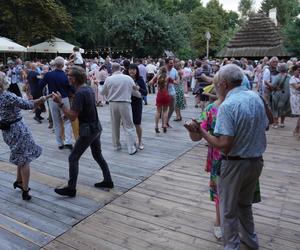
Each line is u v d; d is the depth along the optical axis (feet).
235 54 57.88
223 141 8.55
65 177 17.38
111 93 20.70
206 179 16.97
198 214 13.30
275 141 24.67
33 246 11.35
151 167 18.76
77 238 11.76
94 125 14.35
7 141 13.92
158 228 12.32
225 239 9.31
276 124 29.40
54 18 81.25
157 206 14.05
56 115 21.80
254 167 8.94
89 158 20.26
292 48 77.30
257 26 58.75
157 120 26.53
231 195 9.07
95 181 16.71
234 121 8.54
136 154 21.15
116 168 18.58
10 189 15.85
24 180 14.37
